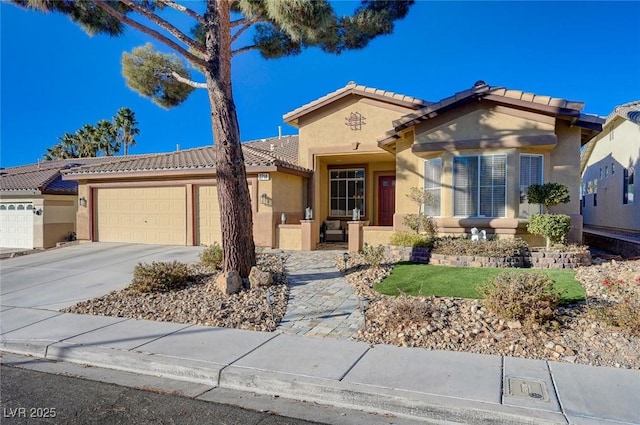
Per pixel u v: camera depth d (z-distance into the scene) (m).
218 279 8.70
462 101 11.78
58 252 15.35
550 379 4.66
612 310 5.97
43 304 8.62
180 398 4.66
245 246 9.10
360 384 4.63
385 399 4.36
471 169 11.97
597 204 22.66
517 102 11.23
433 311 6.62
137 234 17.19
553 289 6.77
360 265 10.92
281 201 15.69
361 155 17.41
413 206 13.71
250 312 7.39
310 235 14.80
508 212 11.56
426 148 12.33
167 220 16.69
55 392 4.80
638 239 12.57
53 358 6.02
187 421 4.08
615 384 4.52
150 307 8.00
